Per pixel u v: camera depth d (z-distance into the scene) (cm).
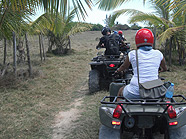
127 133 358
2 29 603
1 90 649
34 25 777
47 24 767
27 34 862
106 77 638
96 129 389
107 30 647
